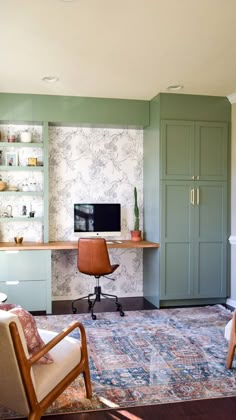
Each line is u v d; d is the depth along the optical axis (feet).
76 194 15.70
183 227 14.51
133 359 9.43
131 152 16.08
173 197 14.39
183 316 13.24
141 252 16.30
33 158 14.64
